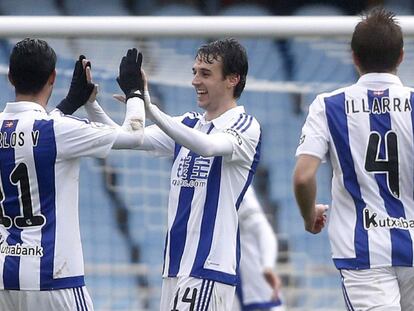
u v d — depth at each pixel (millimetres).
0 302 18562
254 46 30625
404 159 18500
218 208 19438
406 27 24781
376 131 18547
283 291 30156
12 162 18266
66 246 18344
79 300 18516
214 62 19812
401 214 18469
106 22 25453
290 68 30422
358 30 18938
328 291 30125
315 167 18547
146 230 29859
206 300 19234
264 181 30609
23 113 18453
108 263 29844
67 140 18156
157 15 47312
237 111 19922
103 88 28984
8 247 18297
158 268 29859
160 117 18469
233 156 19250
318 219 19516
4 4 46469
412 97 18688
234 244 19562
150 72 29094
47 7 46719
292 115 30531
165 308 19672
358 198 18531
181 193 19672
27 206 18266
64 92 29141
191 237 19453
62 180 18344
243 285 28578
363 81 18797
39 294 18281
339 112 18672
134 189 29797
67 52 29062
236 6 47750
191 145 18562
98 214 29797
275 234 30438
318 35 25531
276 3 47844
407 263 18344
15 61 18547
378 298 18266
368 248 18359
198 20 25578
